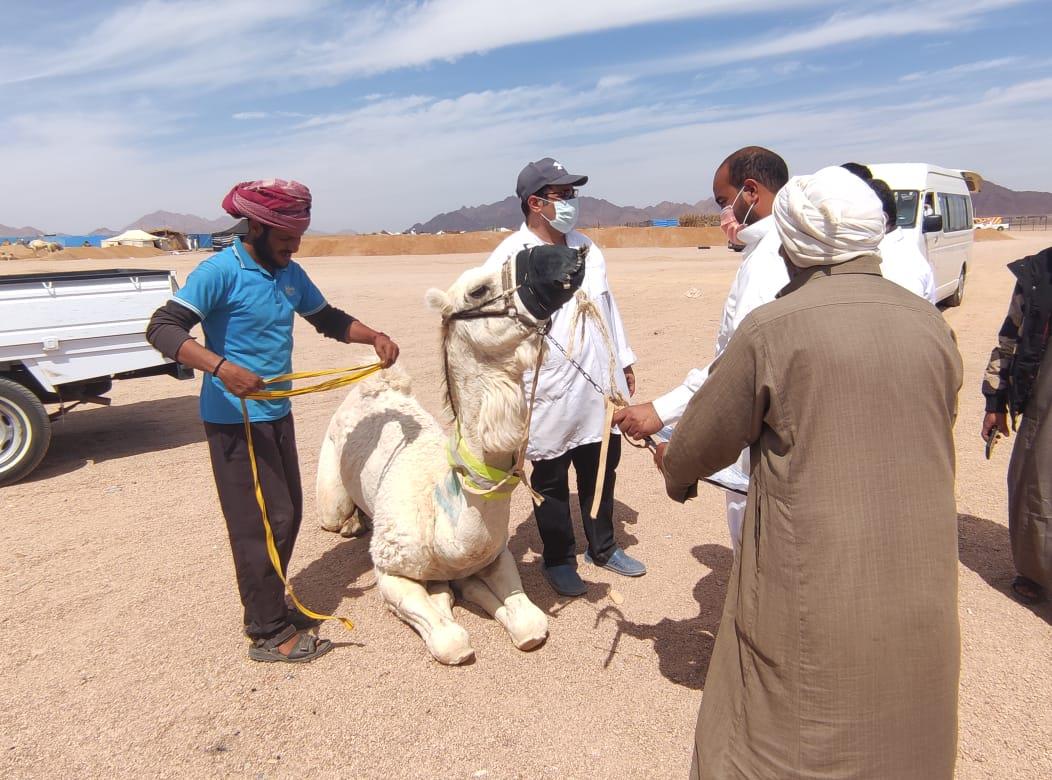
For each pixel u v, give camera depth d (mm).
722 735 2398
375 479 4398
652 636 4211
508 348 3180
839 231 2131
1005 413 4570
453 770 3207
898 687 2051
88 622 4473
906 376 2023
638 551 5328
